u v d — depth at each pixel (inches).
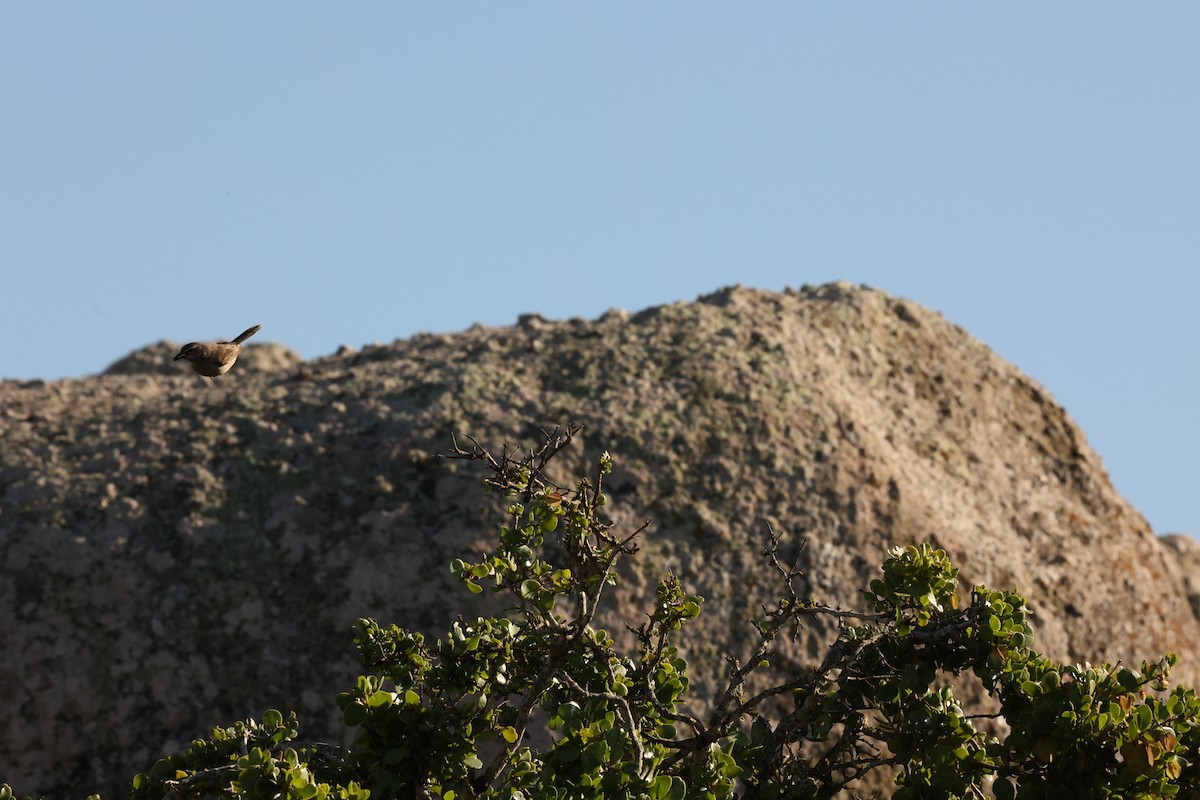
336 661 2006.6
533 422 2297.0
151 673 2005.4
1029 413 2925.7
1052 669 769.6
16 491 2267.5
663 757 730.2
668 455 2250.2
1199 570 2977.4
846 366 2696.9
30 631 2039.9
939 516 2369.6
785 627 2046.0
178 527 2170.3
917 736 765.9
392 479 2215.8
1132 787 701.9
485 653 729.6
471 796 721.0
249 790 630.5
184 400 2581.2
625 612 2005.4
